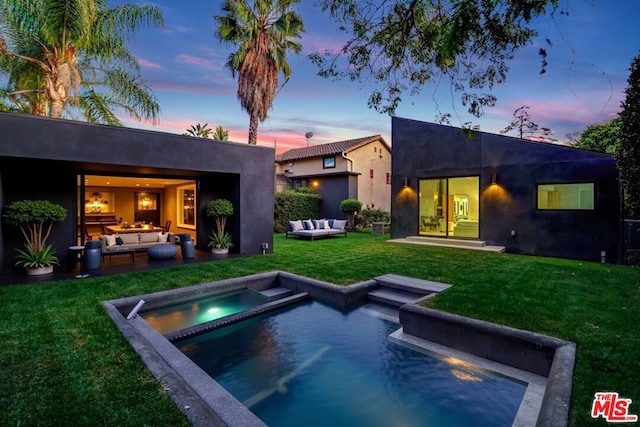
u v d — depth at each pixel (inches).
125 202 588.1
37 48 349.1
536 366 138.9
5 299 194.5
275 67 513.3
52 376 111.6
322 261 330.3
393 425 117.9
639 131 235.1
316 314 222.7
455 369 150.1
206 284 238.2
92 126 270.1
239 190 370.9
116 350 130.7
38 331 148.4
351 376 150.6
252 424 89.9
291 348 177.9
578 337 140.9
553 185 378.6
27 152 240.5
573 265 310.0
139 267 295.7
